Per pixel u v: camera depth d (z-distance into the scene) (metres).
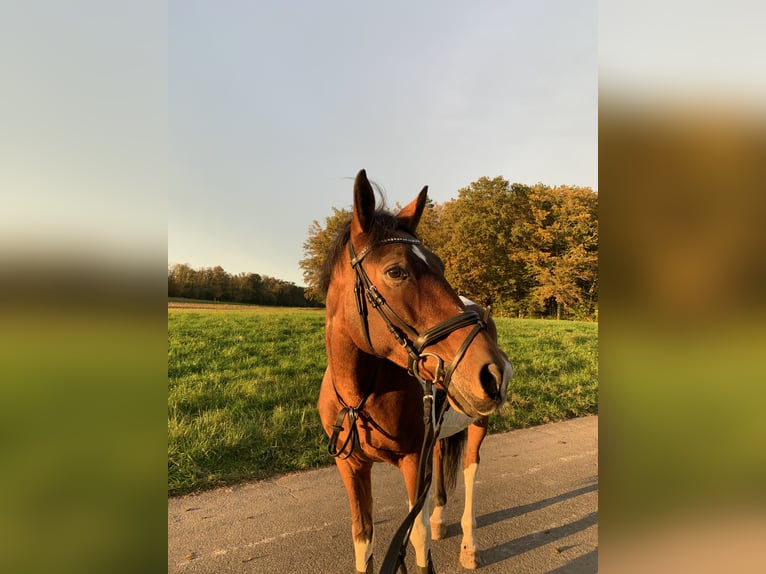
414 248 1.99
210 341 9.17
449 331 1.81
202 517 3.66
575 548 3.27
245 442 4.99
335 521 3.60
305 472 4.61
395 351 1.96
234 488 4.22
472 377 1.72
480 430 3.45
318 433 5.41
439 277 1.95
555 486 4.34
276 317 11.96
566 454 5.25
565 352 10.72
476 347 1.76
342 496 4.06
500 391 1.69
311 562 3.05
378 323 1.96
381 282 1.94
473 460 3.40
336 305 2.19
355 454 2.29
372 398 2.19
